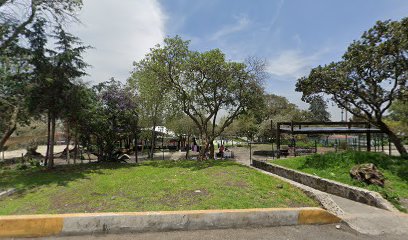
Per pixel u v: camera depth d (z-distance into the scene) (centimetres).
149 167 1145
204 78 1370
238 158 2152
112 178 876
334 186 716
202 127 1555
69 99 1129
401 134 2134
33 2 1092
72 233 356
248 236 370
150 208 482
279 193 578
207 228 391
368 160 967
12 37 1070
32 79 1091
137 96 1839
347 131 1366
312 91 1219
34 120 1398
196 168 984
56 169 1155
